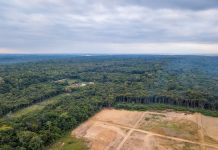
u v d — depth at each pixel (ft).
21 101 369.71
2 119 292.81
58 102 369.71
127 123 314.96
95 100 386.11
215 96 408.46
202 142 258.78
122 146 246.88
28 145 224.33
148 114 354.33
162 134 278.67
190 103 394.52
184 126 304.71
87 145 248.11
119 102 413.59
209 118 338.54
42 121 275.39
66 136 270.26
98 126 302.86
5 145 216.33
